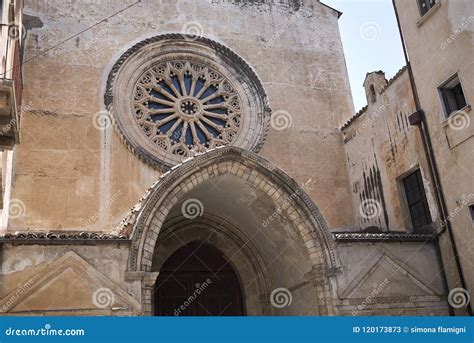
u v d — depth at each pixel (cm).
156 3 2403
